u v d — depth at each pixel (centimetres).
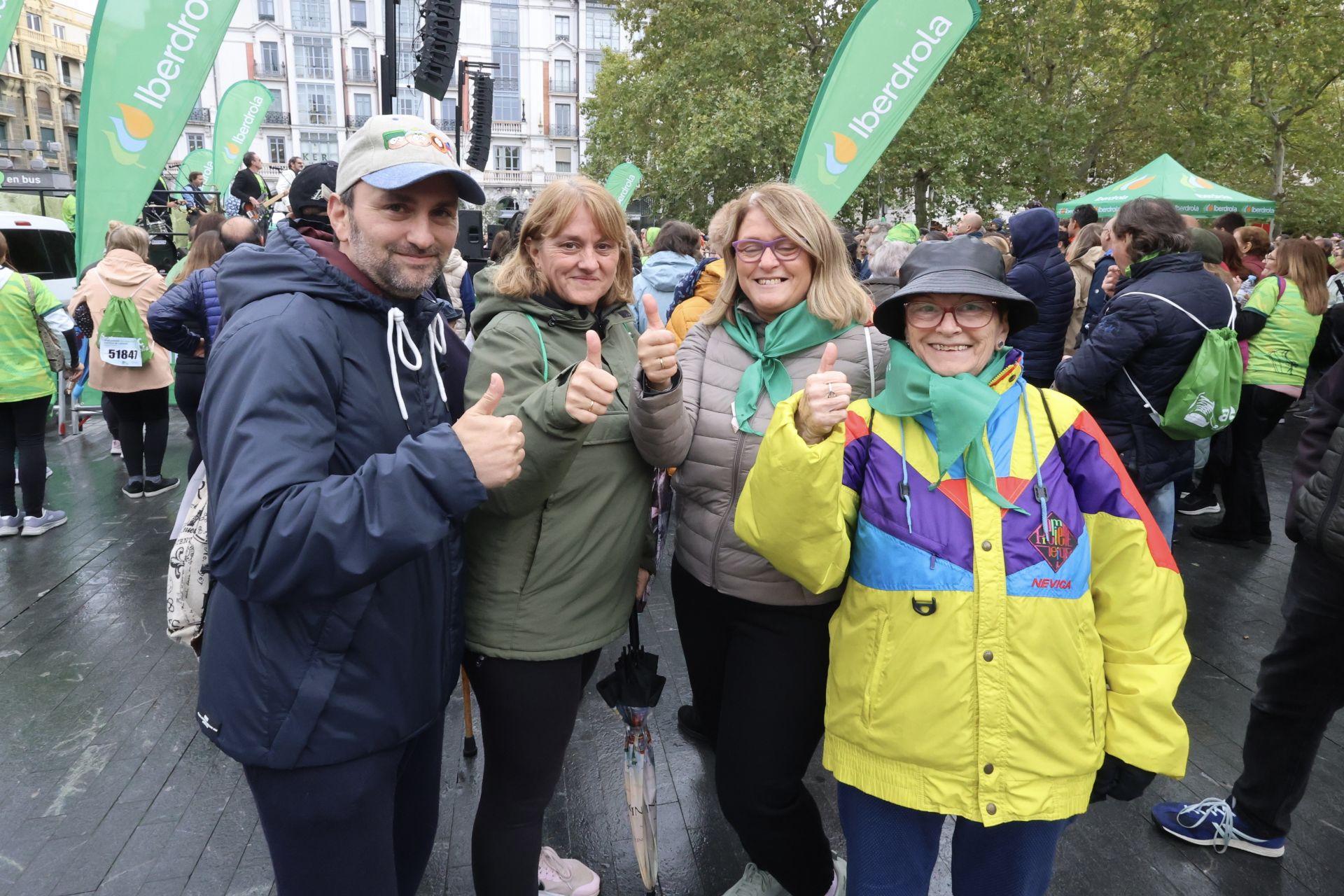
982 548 156
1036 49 2138
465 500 131
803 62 2248
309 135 5503
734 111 2105
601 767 294
